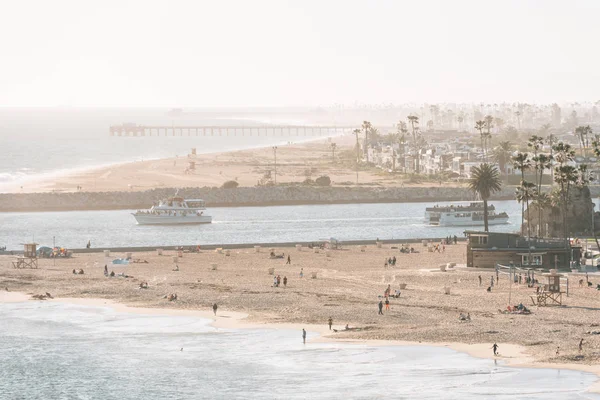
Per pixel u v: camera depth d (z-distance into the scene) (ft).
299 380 515.91
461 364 538.47
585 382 497.46
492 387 492.13
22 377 534.37
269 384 510.99
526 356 553.23
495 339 595.88
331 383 508.53
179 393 501.15
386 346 584.40
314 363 549.54
